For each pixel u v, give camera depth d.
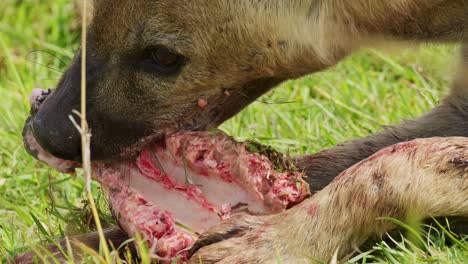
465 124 12.66
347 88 16.28
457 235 10.95
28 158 14.66
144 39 11.07
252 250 10.25
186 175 11.02
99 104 11.30
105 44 11.27
